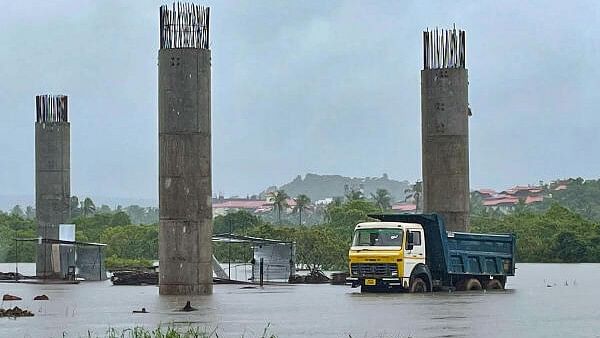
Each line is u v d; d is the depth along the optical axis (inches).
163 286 2475.4
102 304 2161.7
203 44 2470.5
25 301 2297.0
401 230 2399.1
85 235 6555.1
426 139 2834.6
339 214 6220.5
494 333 1498.5
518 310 1889.8
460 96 2822.3
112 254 6254.9
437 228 2454.5
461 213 2812.5
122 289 2842.0
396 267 2386.8
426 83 2837.1
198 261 2460.6
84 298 2386.8
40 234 3602.4
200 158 2459.4
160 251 2484.0
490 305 2017.7
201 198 2461.9
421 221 2474.2
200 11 2474.2
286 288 2785.4
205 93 2466.8
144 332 1469.0
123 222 7411.4
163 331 1520.7
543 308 1936.5
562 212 6427.2
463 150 2819.9
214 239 3225.9
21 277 3575.3
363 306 2005.4
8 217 7022.6
